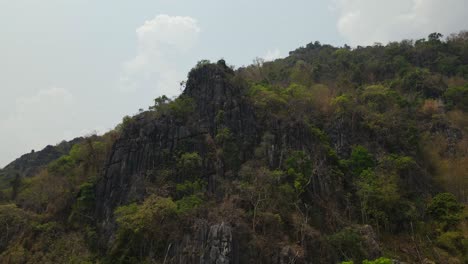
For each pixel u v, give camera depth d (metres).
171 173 70.94
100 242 66.12
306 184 69.44
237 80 87.88
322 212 68.50
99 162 82.81
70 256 64.06
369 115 96.56
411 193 80.19
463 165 92.62
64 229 70.69
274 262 55.62
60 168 88.19
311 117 93.62
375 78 138.75
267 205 63.09
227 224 56.81
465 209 76.94
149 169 72.88
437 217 74.44
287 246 57.06
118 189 72.62
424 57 153.62
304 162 72.12
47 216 73.50
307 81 122.69
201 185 69.00
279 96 89.75
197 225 57.84
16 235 69.81
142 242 59.28
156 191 67.50
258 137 78.31
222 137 75.50
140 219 59.28
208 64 89.19
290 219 62.59
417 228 73.25
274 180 66.75
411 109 108.69
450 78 137.88
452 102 117.38
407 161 83.19
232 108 81.12
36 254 65.06
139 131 78.44
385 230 72.62
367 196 72.94
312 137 80.69
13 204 76.44
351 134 91.94
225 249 53.97
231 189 66.44
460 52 154.62
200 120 80.25
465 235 70.25
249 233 57.59
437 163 94.25
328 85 121.44
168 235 58.62
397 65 143.25
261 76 124.50
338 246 60.59
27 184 89.88
